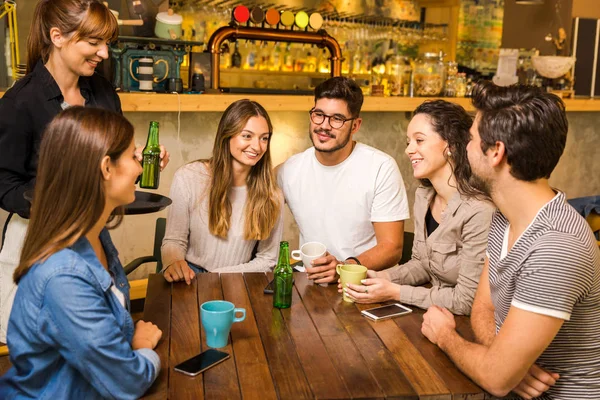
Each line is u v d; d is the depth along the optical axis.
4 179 2.30
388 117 4.59
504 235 1.55
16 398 1.44
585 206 4.24
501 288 1.53
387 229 2.60
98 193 1.42
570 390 1.48
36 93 2.34
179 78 3.54
